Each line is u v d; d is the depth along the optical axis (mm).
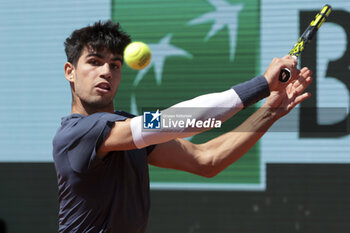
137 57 7520
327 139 25781
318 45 25984
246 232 26281
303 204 25891
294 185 25984
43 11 27938
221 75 26844
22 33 27984
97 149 6582
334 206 25656
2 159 27844
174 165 7957
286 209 26016
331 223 25641
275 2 26531
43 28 27891
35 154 27688
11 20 28078
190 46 27109
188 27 27172
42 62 27859
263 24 26594
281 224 26000
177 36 27219
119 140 6367
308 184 25891
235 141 7766
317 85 25875
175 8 27281
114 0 27656
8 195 27672
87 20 27781
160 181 26984
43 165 27625
